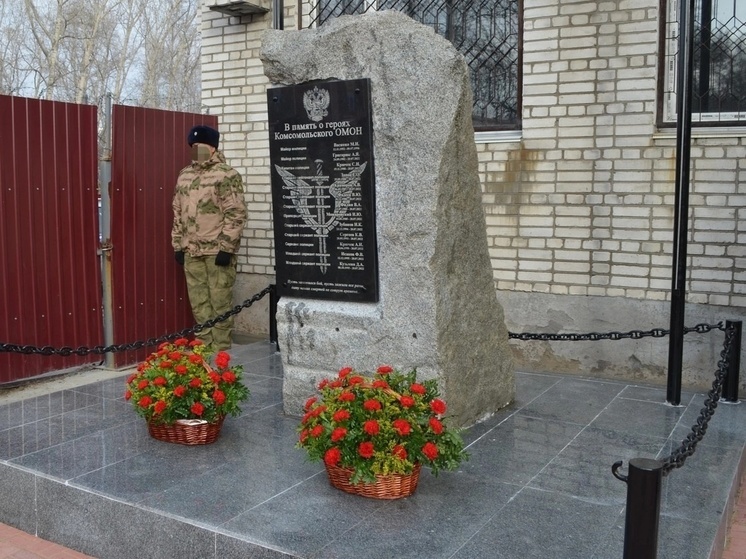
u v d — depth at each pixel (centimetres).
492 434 438
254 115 733
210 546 314
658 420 468
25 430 442
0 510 388
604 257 580
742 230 533
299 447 352
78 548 358
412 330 424
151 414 407
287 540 304
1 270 559
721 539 341
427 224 412
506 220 612
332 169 442
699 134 541
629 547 267
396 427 329
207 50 755
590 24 571
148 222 657
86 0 2347
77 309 616
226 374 421
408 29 412
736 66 548
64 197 600
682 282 490
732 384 509
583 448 414
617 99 566
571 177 585
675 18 552
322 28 439
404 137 415
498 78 630
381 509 334
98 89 2388
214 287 658
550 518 326
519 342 619
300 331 464
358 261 441
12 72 2261
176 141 679
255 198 741
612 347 582
